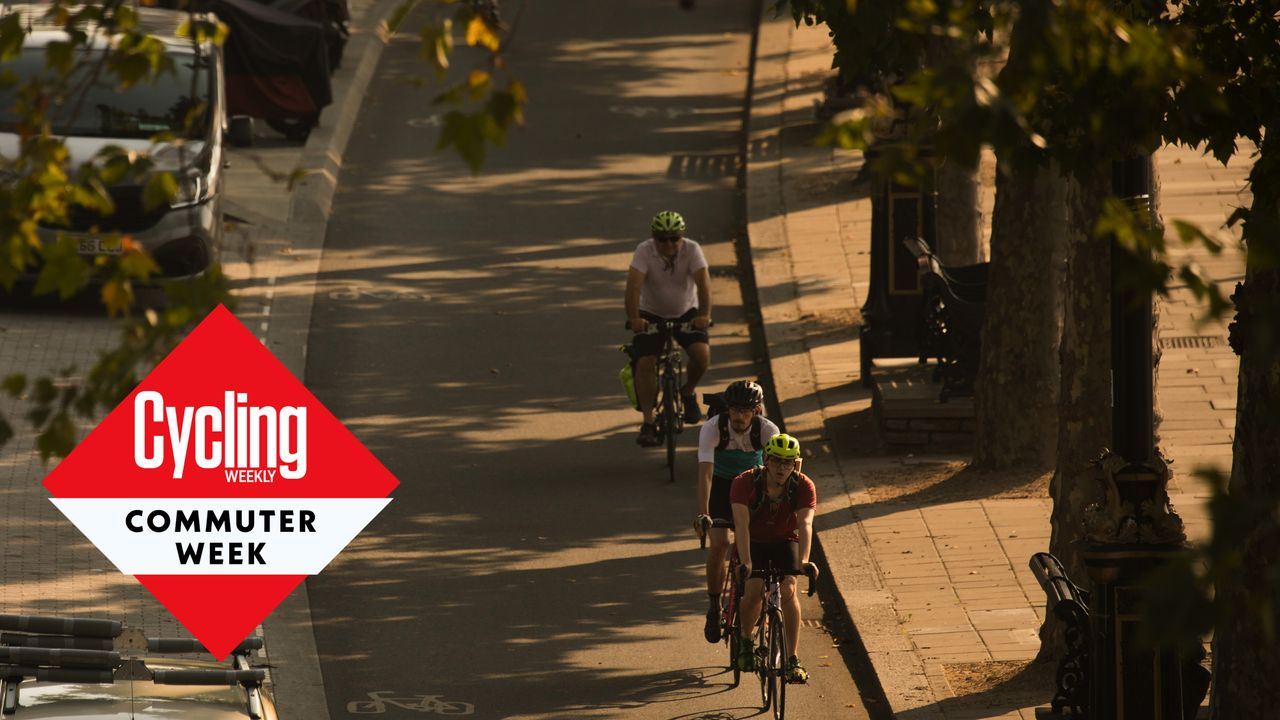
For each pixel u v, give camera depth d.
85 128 72.69
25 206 19.86
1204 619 13.48
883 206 68.94
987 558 52.47
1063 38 17.59
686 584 52.09
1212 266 79.31
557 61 130.50
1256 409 30.50
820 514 57.34
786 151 106.56
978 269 67.44
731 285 85.50
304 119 105.38
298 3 112.69
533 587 51.69
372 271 86.25
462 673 45.47
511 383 71.88
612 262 88.69
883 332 69.25
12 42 21.42
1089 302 45.03
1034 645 45.66
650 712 42.69
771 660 41.88
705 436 44.97
